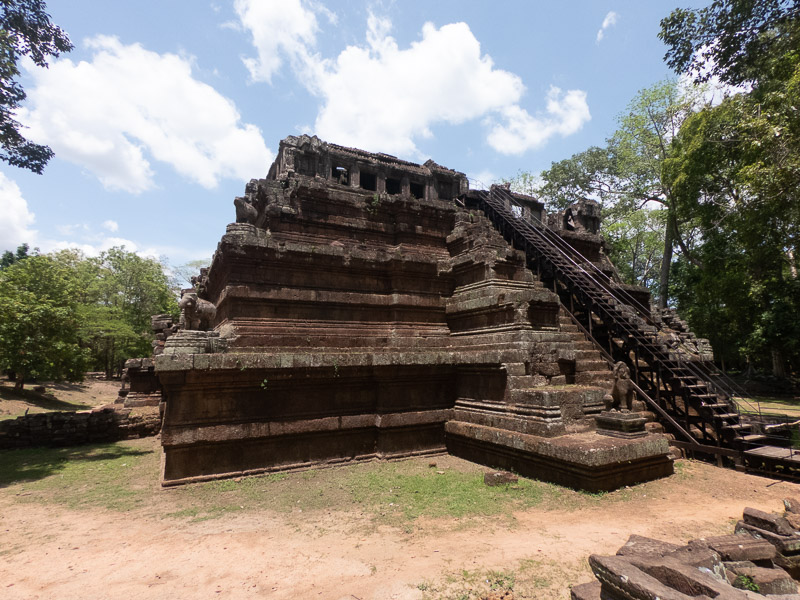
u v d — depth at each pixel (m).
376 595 5.12
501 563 5.88
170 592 5.30
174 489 9.59
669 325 20.73
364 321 14.24
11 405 26.89
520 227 20.03
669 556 4.96
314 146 18.42
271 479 10.29
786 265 31.61
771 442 12.35
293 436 11.21
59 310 27.02
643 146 36.91
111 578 5.67
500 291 13.33
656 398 13.82
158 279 51.19
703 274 31.22
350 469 11.19
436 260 15.31
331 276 14.05
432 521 7.59
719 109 22.23
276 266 13.27
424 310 14.95
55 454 13.71
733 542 5.49
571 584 5.31
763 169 15.11
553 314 13.61
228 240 12.43
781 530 6.02
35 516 8.10
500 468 11.14
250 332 12.38
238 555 6.33
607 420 10.48
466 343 13.90
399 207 16.56
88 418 15.75
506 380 11.57
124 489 9.79
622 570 4.32
